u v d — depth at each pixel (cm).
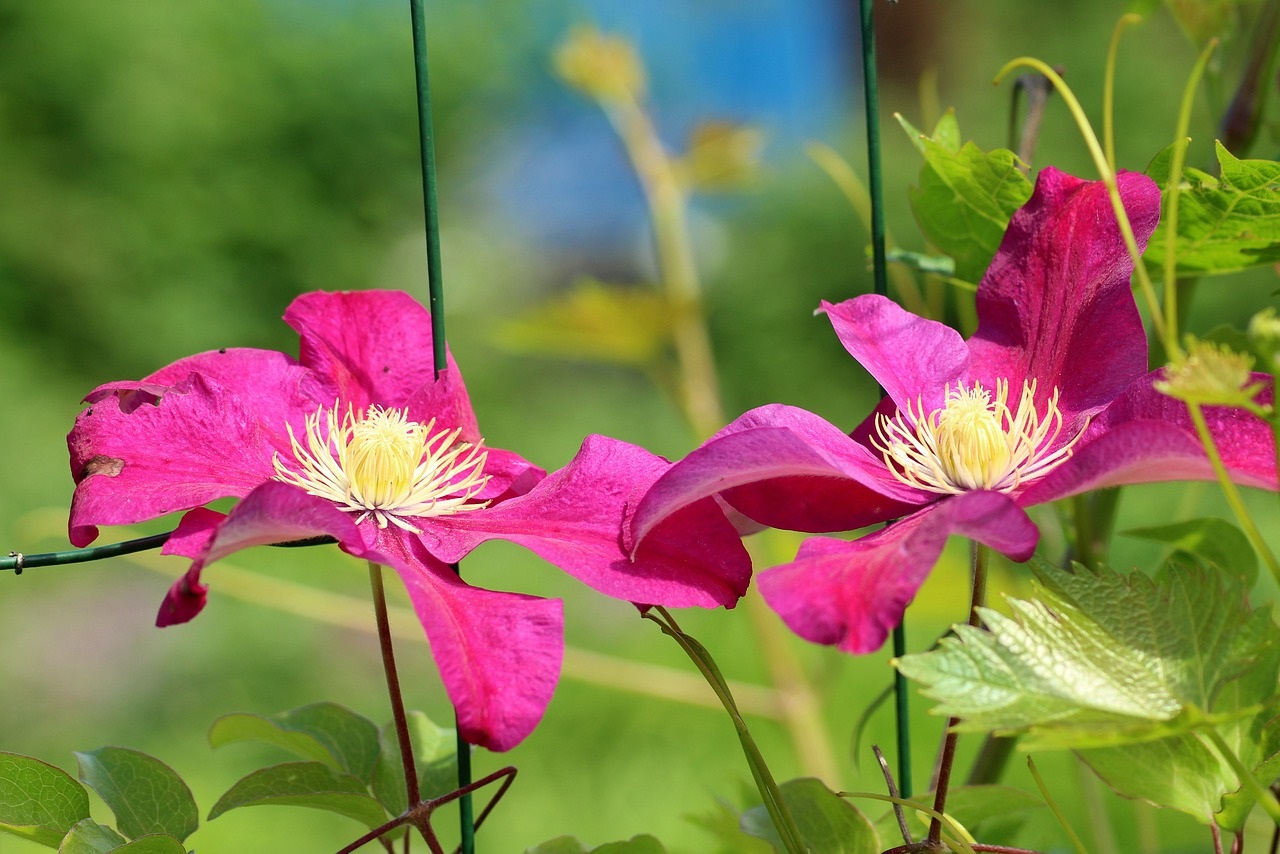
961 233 112
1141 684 101
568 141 856
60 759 336
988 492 99
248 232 634
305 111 659
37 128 602
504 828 268
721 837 112
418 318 109
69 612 404
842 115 775
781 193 698
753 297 661
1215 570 102
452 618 101
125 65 613
